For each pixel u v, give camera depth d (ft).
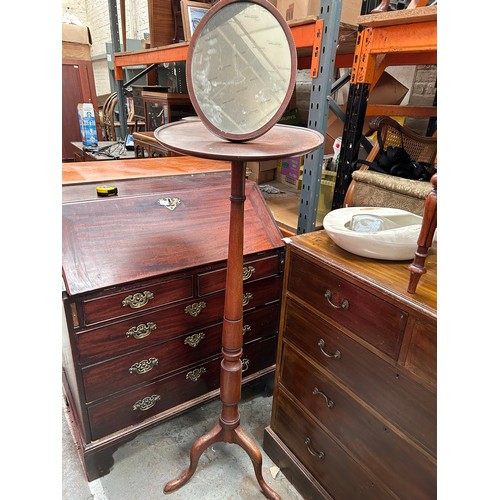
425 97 6.71
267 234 4.28
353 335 2.78
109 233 3.40
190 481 3.88
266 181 7.23
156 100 8.00
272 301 4.49
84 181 3.96
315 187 4.16
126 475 3.89
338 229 2.92
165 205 3.82
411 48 3.05
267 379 4.96
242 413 4.79
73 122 13.19
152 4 7.96
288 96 2.34
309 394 3.40
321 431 3.34
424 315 2.19
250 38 2.30
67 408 4.45
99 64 18.83
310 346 3.26
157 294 3.48
